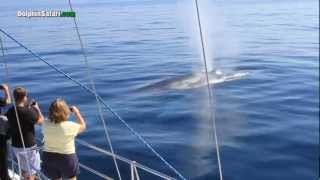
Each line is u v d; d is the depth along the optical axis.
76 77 26.89
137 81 25.55
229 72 26.19
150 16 74.50
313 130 15.76
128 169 12.70
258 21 58.94
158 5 110.88
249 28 51.62
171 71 28.67
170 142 15.02
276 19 60.84
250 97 20.88
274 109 18.75
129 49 39.19
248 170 12.69
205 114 18.23
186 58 33.59
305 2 97.38
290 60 31.06
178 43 41.94
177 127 16.72
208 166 12.95
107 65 31.20
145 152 14.15
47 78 26.28
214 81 24.05
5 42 44.50
